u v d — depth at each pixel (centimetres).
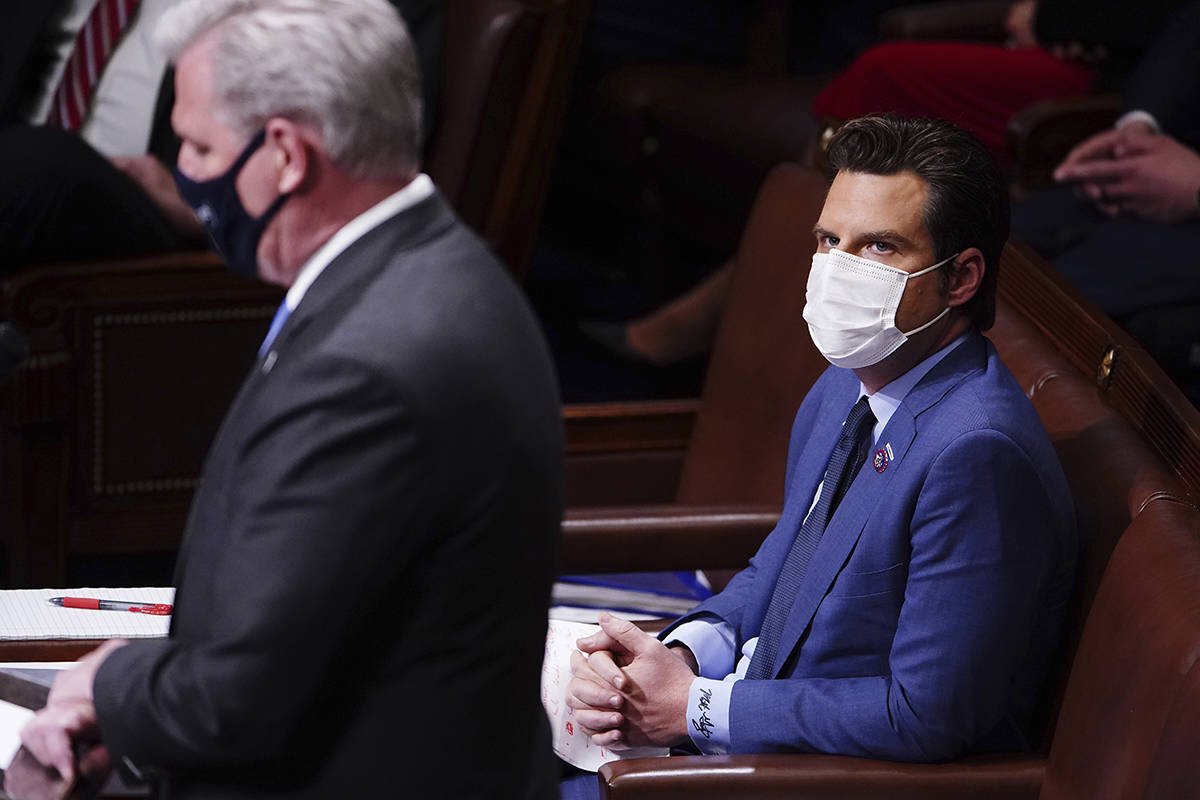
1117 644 595
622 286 2027
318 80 465
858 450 699
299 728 467
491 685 481
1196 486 643
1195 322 1170
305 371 458
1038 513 635
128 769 483
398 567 459
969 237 657
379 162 481
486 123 1226
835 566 677
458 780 478
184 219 1266
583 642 732
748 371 972
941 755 642
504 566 475
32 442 1191
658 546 868
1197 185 1213
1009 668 638
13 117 1365
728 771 632
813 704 662
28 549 1207
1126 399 723
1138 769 548
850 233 662
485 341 473
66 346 1190
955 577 632
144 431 1241
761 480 943
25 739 514
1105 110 1410
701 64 1930
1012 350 788
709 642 769
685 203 1784
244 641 448
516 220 1247
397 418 450
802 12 1948
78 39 1348
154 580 1313
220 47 471
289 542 448
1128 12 1485
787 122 1617
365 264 481
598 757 750
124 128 1336
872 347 669
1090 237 1266
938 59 1534
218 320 1246
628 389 1702
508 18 1210
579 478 1032
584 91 1902
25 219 1165
